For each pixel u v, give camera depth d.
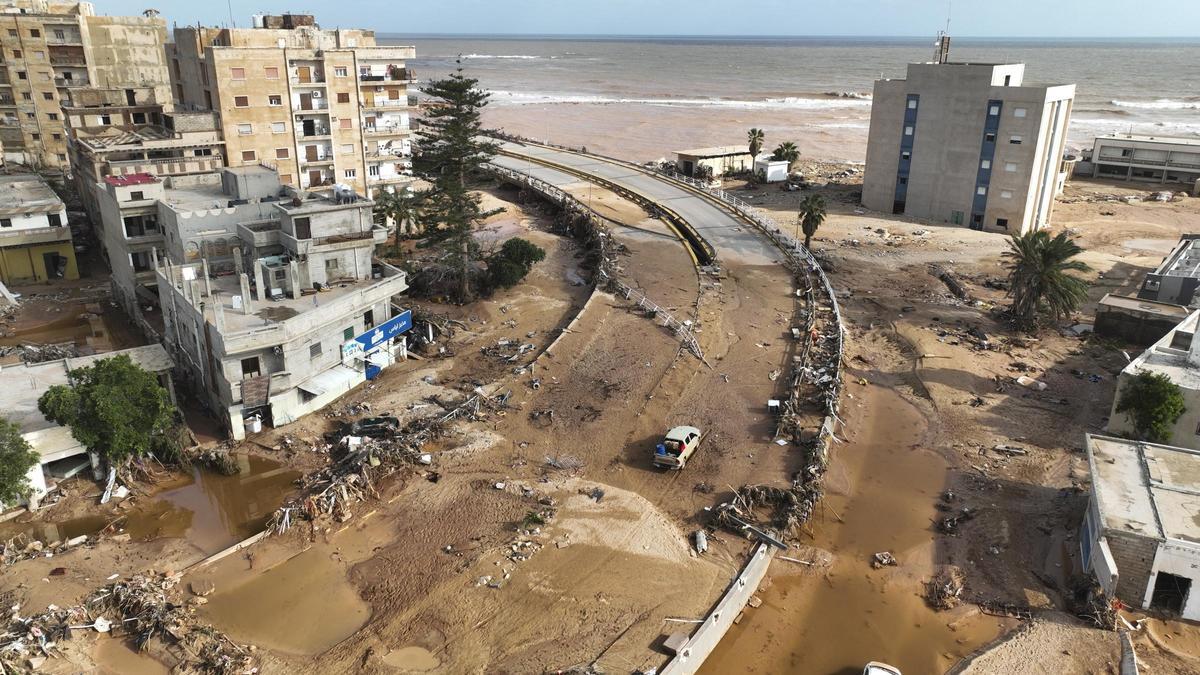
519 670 29.56
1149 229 98.94
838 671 31.28
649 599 33.41
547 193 101.50
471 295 69.75
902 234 94.00
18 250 72.44
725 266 77.19
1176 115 198.38
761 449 45.84
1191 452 39.41
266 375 46.59
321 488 40.84
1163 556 32.56
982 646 32.31
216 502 41.16
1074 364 59.06
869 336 64.06
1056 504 41.75
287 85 76.75
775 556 37.72
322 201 58.25
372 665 29.98
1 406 43.81
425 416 49.28
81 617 31.56
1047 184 96.56
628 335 60.94
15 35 103.12
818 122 187.62
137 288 62.69
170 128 75.50
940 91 95.56
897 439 48.97
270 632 31.88
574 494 41.16
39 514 39.44
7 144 107.00
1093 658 31.09
